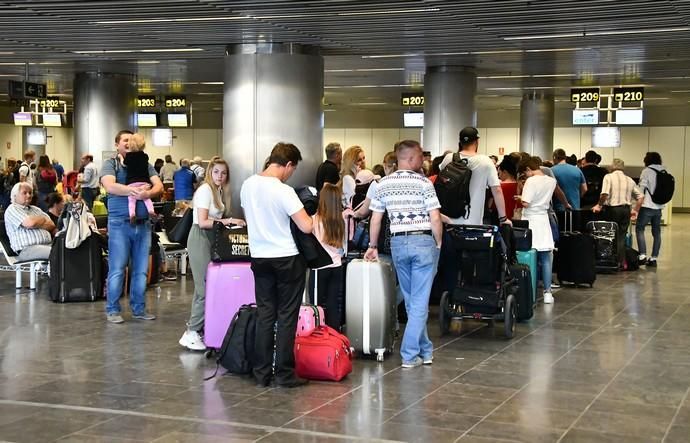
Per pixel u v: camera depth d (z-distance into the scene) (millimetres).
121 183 8906
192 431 5258
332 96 26656
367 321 7156
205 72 18969
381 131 33562
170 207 12680
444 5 9734
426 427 5375
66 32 12391
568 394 6230
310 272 8008
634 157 30891
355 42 13078
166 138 29766
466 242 8156
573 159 14445
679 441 5148
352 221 8711
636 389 6395
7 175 21406
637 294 11367
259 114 13023
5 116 32375
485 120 32250
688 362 7336
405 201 6895
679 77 18984
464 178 8141
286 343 6336
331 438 5137
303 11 10234
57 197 12016
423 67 17578
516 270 8992
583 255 11844
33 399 5984
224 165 7723
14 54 15594
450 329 8828
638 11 10070
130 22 11281
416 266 6930
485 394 6203
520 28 11547
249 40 12828
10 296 10727
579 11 10102
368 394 6168
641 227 14602
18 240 11156
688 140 30203
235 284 7238
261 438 5125
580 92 21859
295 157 6438
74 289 10305
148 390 6242
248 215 6309
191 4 9750
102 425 5375
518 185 11547
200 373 6770
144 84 22359
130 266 10875
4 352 7512
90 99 19141
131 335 8312
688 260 15648
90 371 6824
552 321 9305
